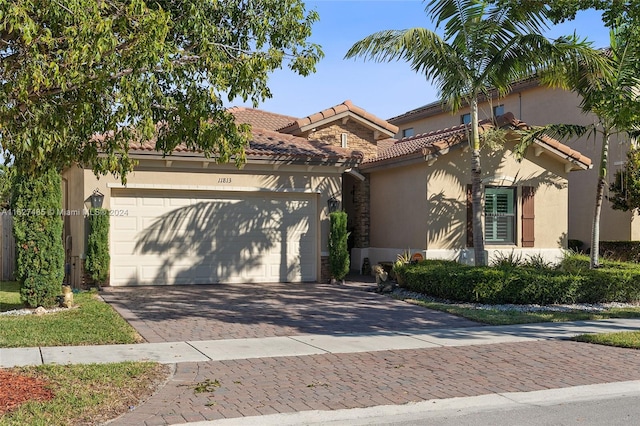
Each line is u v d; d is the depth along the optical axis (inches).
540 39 597.3
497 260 699.4
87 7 277.3
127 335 408.8
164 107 323.9
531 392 299.9
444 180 736.3
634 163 780.0
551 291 579.2
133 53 293.3
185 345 390.6
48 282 499.8
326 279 721.0
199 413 259.6
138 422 247.6
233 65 336.8
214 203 688.4
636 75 596.1
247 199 703.1
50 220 500.4
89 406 261.3
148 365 331.0
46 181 486.6
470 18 617.3
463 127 815.7
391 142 1025.5
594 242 669.3
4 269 769.6
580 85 653.9
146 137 298.8
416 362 357.4
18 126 281.3
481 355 377.7
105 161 314.5
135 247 655.1
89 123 298.7
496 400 286.8
